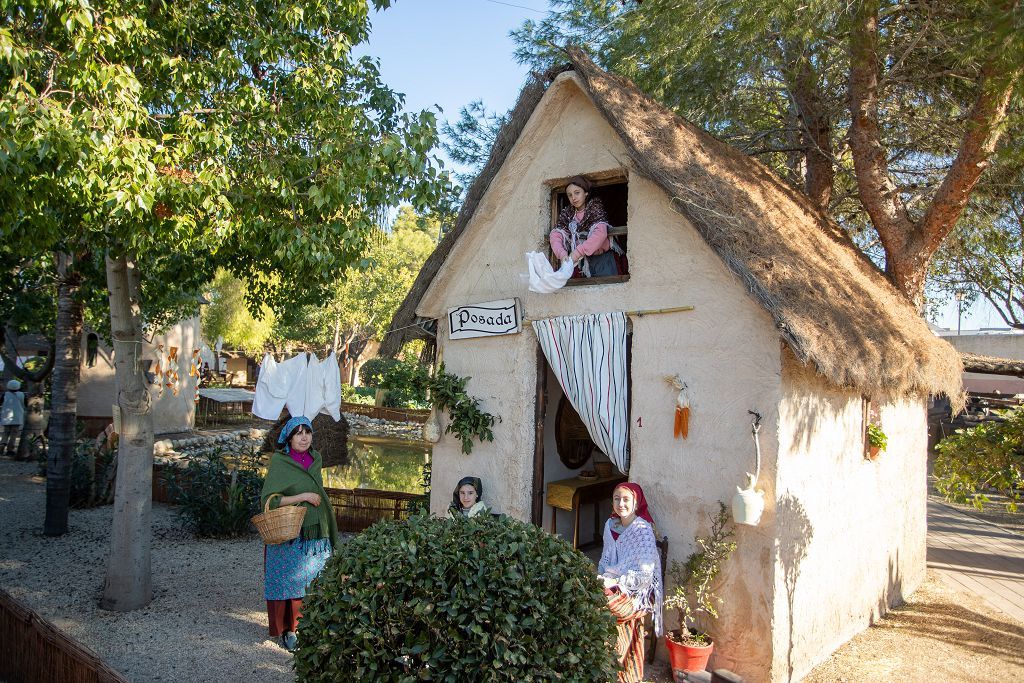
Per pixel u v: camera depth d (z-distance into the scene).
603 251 7.27
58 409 10.40
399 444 25.98
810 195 10.82
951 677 5.94
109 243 6.77
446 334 7.95
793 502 5.78
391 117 8.06
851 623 6.85
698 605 5.87
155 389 22.47
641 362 6.52
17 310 13.98
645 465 6.41
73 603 7.56
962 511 14.29
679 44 9.68
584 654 3.78
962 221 11.09
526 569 3.84
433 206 7.03
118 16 6.18
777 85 11.88
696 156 7.05
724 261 5.76
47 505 10.34
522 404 7.29
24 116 4.91
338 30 7.66
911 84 10.39
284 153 7.05
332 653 3.76
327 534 6.61
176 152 6.20
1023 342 18.52
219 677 5.82
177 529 10.72
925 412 9.09
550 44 12.77
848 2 8.51
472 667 3.63
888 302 7.71
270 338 44.38
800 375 5.91
